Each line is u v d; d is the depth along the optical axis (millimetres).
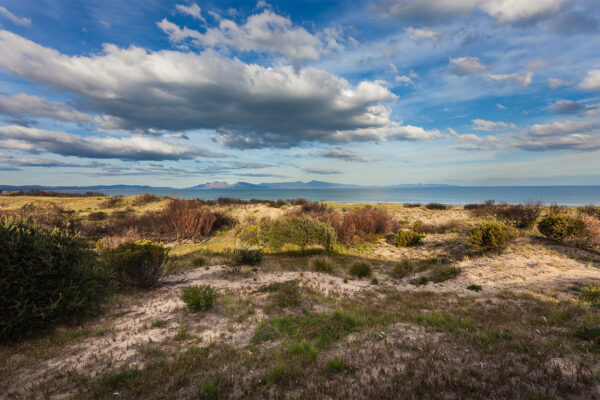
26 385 3260
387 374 3236
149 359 3828
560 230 11422
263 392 2883
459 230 18484
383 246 15984
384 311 6082
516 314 5473
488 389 2781
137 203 34781
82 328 5051
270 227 15414
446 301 6871
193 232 18797
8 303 4504
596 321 4527
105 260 7828
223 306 6250
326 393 2861
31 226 5406
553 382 2898
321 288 8141
